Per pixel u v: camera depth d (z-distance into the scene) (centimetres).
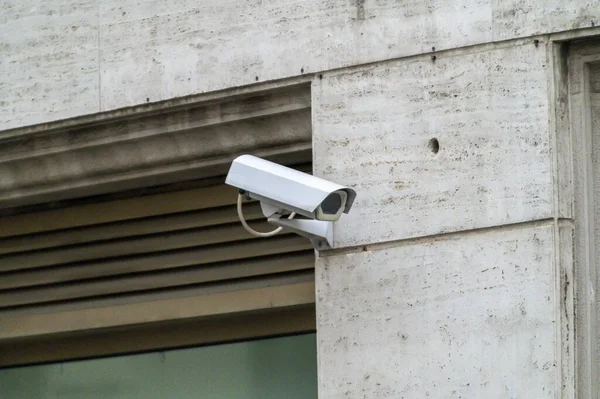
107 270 1532
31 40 1519
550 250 1253
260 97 1409
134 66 1463
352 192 1266
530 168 1272
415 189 1316
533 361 1246
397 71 1338
